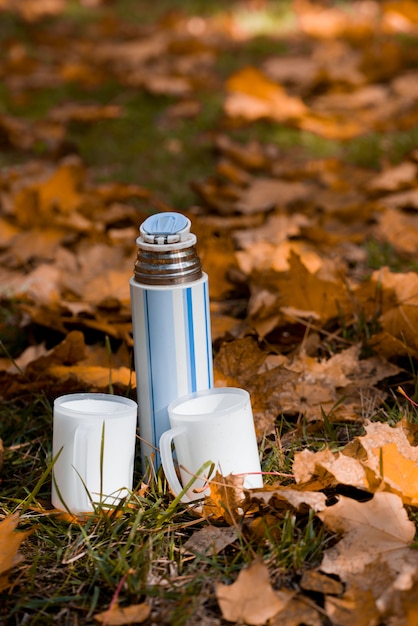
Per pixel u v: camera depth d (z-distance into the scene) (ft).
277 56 13.56
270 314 6.16
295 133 10.20
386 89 11.51
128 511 5.13
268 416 5.54
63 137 9.92
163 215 5.20
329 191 7.95
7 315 6.63
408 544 4.81
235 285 6.75
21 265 7.18
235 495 4.97
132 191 7.97
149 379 5.22
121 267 6.77
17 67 12.92
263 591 4.66
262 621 4.62
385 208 7.41
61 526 5.13
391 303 6.13
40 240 7.30
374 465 5.02
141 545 4.99
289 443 5.49
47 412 5.73
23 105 11.69
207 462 5.04
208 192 7.83
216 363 5.61
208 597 4.78
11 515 5.04
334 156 9.40
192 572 4.90
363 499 5.14
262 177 9.00
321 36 14.90
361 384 5.77
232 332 6.14
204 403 5.23
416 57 12.48
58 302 6.37
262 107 10.39
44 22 16.90
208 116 10.83
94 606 4.78
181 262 5.14
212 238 6.66
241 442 5.10
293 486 5.03
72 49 14.65
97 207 7.69
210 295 6.70
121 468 5.12
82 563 4.97
